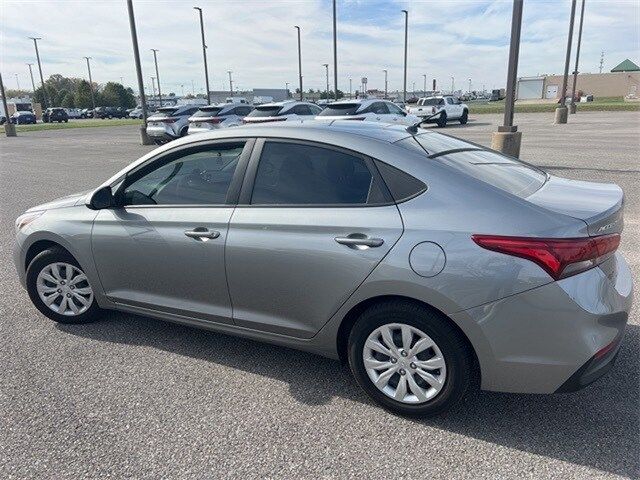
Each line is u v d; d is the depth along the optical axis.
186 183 3.50
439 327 2.64
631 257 5.28
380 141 2.99
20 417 2.98
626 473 2.41
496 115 37.81
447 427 2.79
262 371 3.45
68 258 4.07
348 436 2.75
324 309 2.96
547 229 2.46
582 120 28.11
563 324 2.44
